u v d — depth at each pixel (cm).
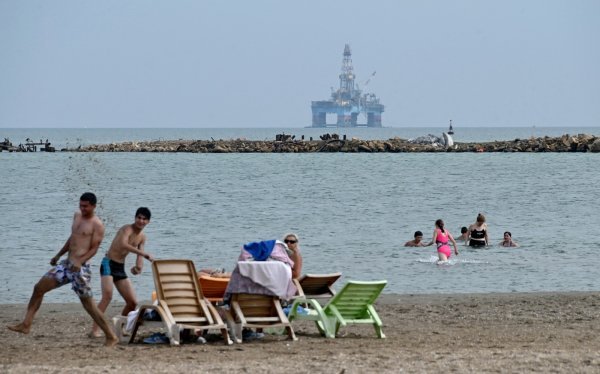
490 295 5953
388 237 9550
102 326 4088
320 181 18062
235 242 9162
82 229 4016
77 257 4012
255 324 4272
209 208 12744
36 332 4522
